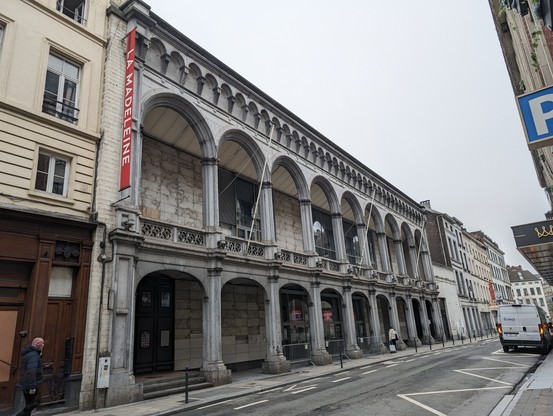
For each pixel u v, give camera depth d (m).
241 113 19.19
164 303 16.92
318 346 20.42
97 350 11.06
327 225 30.72
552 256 17.48
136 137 13.71
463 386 11.27
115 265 11.93
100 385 10.63
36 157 11.12
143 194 16.77
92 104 13.00
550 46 6.50
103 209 12.21
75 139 12.21
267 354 17.75
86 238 11.69
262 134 20.41
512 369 14.52
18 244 10.26
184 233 15.13
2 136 10.48
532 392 9.11
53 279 10.97
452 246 50.69
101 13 14.14
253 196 23.48
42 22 12.12
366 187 30.84
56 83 12.36
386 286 29.44
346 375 15.66
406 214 37.94
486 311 59.06
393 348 26.00
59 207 11.35
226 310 20.03
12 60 11.11
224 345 19.39
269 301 18.19
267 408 9.63
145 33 14.81
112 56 13.85
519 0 6.59
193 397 11.81
